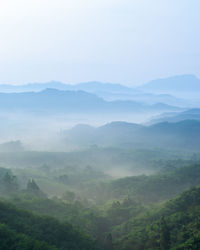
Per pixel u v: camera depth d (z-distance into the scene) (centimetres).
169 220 9638
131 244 8638
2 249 6619
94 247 8169
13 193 12925
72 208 11794
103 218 11638
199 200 10875
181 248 7456
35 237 7581
